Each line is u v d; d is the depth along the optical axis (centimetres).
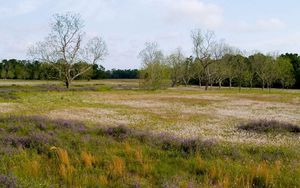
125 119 2555
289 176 866
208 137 1727
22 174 817
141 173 887
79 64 8138
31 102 3884
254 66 10725
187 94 6475
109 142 1252
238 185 799
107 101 4403
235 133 1900
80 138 1283
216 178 859
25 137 1204
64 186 745
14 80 14125
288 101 4922
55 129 1493
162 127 2147
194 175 877
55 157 1011
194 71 12306
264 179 834
